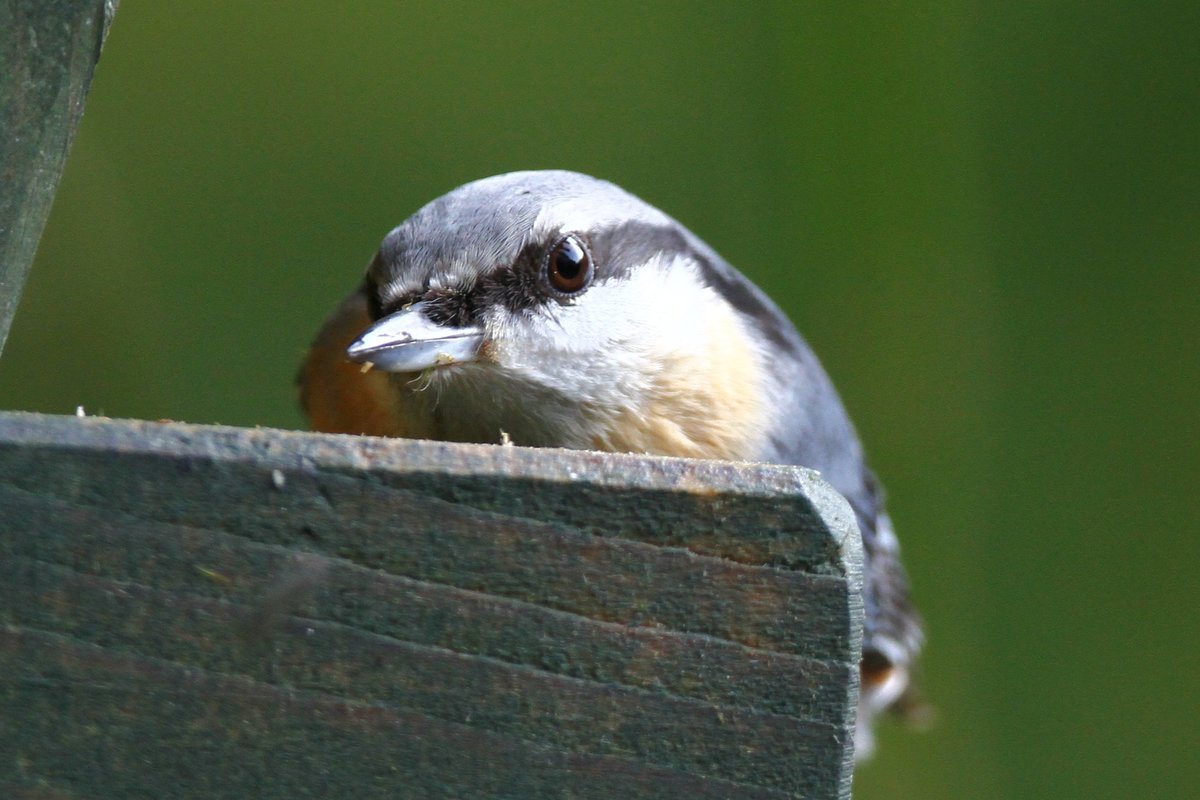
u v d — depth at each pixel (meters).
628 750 2.95
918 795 7.91
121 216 7.92
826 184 8.27
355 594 2.90
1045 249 8.20
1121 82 8.33
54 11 3.38
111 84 8.07
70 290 7.74
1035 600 8.08
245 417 7.80
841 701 2.93
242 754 2.92
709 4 8.48
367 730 2.93
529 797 2.95
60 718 2.88
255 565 2.88
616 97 8.48
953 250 8.24
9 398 7.57
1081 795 7.89
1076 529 8.07
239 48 8.27
